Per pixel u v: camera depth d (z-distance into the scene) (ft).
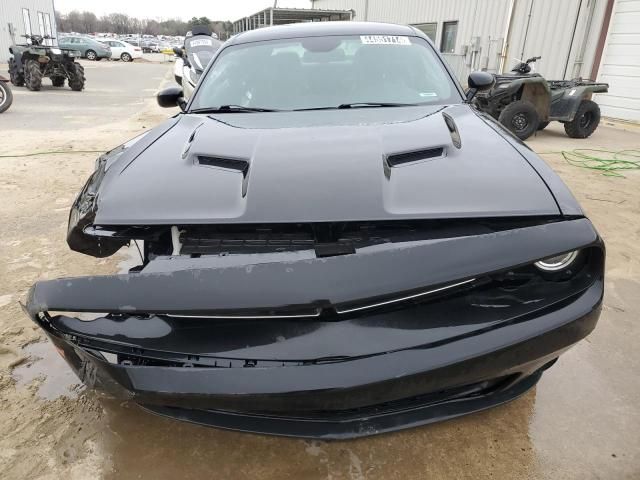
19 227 13.10
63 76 49.03
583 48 36.45
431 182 5.49
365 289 4.45
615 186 17.20
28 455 5.93
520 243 4.80
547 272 5.14
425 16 54.85
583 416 6.44
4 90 33.37
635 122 34.17
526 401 6.71
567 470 5.65
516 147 6.41
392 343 4.63
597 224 13.28
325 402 4.53
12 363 7.61
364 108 8.38
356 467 5.75
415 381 4.58
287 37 10.08
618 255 11.32
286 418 4.96
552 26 38.37
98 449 6.01
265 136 6.73
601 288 5.17
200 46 32.45
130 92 49.65
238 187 5.62
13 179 17.46
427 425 5.15
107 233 5.49
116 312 4.59
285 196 5.26
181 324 4.99
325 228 5.09
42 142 23.98
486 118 7.72
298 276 4.49
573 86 26.58
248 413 4.98
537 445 6.00
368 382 4.48
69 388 7.08
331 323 4.72
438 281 4.55
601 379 7.13
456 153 6.10
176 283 4.59
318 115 7.94
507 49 42.50
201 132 7.18
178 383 4.63
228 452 5.98
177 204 5.46
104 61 112.27
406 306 4.87
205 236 5.43
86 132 26.91
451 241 4.76
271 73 9.29
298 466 5.78
